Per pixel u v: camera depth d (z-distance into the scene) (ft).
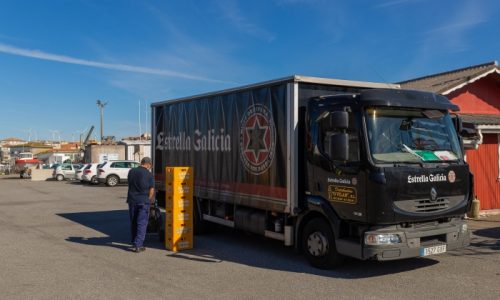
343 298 19.88
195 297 20.15
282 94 26.61
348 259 26.86
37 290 21.29
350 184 22.95
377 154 22.33
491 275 23.41
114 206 58.80
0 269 25.25
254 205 28.91
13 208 56.54
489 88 50.65
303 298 19.95
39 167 155.53
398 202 21.94
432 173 22.99
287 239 26.55
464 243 24.32
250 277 23.47
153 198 31.42
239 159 30.48
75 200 67.31
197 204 35.63
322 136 24.67
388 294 20.40
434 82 52.44
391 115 23.31
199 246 31.63
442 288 21.24
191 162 36.45
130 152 153.69
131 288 21.54
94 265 26.20
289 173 25.84
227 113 31.94
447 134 24.97
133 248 30.25
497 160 46.96
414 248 22.43
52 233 37.50
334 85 27.09
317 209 24.67
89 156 159.63
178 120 38.65
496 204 46.65
